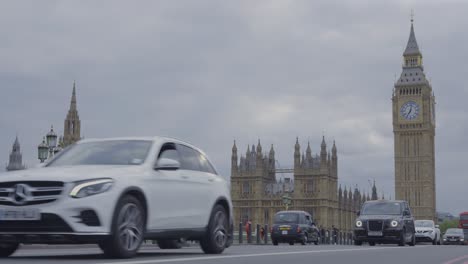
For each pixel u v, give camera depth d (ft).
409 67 533.14
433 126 552.00
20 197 30.89
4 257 35.53
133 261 31.83
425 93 522.47
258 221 460.96
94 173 32.63
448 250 62.28
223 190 43.11
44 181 31.14
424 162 517.55
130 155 36.45
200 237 40.91
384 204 95.35
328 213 454.40
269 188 476.13
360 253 50.31
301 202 455.63
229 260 35.47
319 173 454.40
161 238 37.06
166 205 36.58
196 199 39.68
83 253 44.60
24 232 30.89
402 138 526.16
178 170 38.63
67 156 36.94
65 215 30.66
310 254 45.73
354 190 535.19
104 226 31.71
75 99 351.25
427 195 514.68
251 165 470.39
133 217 33.86
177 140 40.40
